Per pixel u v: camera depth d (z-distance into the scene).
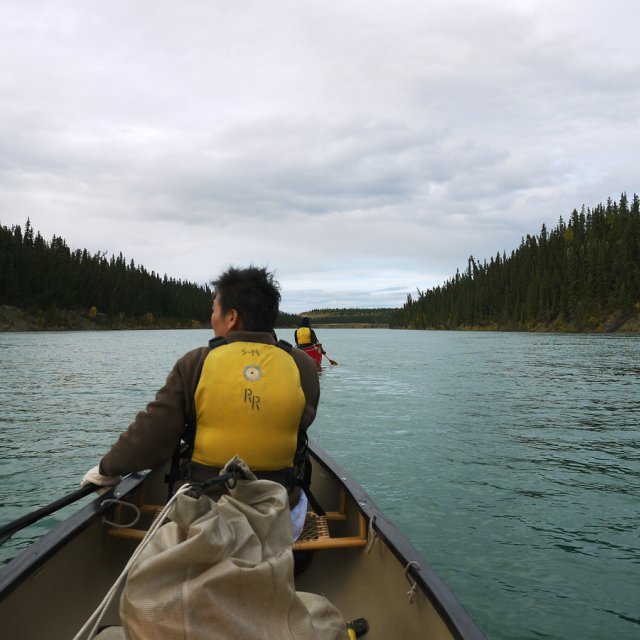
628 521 5.09
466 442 8.20
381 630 2.51
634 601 3.73
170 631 1.46
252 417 2.24
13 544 4.82
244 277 2.46
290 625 1.67
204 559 1.54
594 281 91.00
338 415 10.52
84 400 12.84
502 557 4.36
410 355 31.25
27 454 7.75
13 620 2.07
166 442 2.33
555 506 5.45
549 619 3.52
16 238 111.25
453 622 1.89
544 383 16.08
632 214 108.06
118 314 127.75
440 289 160.00
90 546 2.67
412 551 2.41
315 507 2.76
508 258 134.62
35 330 95.81
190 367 2.32
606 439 8.44
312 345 15.58
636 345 41.19
